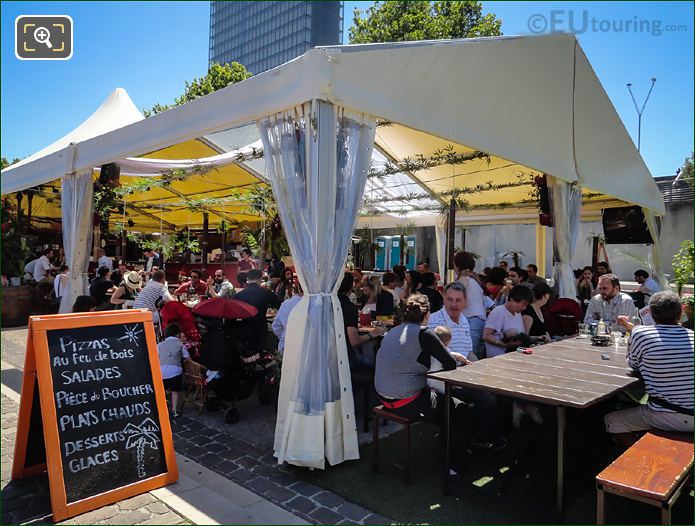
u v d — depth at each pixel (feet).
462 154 21.54
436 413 10.96
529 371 10.89
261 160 28.86
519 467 11.57
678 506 10.28
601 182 23.07
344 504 10.03
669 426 9.94
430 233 68.44
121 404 10.48
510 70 16.84
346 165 12.37
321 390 11.55
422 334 11.21
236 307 14.61
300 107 11.89
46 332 10.03
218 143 27.43
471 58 15.19
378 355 11.70
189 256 49.14
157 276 21.17
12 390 17.62
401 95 13.08
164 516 9.46
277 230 28.76
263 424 14.84
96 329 10.69
